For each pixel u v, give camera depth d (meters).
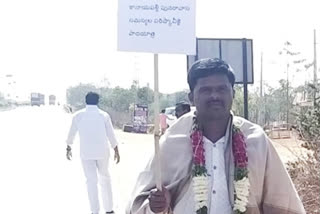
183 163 3.18
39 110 103.94
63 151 20.91
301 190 7.50
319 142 8.54
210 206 3.11
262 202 3.23
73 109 88.50
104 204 8.70
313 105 9.46
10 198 10.42
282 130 17.66
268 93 27.33
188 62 7.83
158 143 3.20
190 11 3.36
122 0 3.38
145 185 3.34
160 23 3.36
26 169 15.09
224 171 3.16
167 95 38.03
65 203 9.90
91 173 8.51
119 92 54.56
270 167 3.19
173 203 3.23
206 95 3.14
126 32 3.37
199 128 3.21
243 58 8.58
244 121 3.29
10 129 37.75
